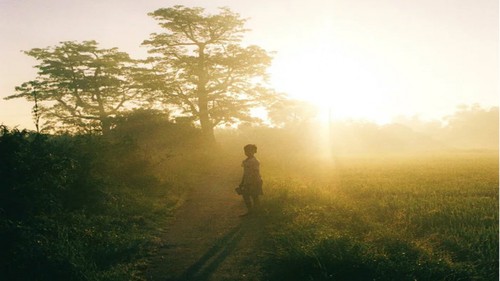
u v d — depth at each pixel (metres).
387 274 5.78
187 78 37.69
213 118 38.00
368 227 8.59
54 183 8.66
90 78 45.09
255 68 38.91
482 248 6.73
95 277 5.97
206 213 11.41
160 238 8.86
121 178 14.05
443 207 10.28
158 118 26.75
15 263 5.85
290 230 8.44
